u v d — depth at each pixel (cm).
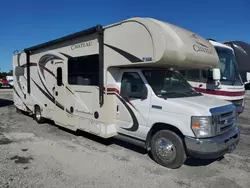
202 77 745
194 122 395
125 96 511
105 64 526
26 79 891
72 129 648
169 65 481
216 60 559
